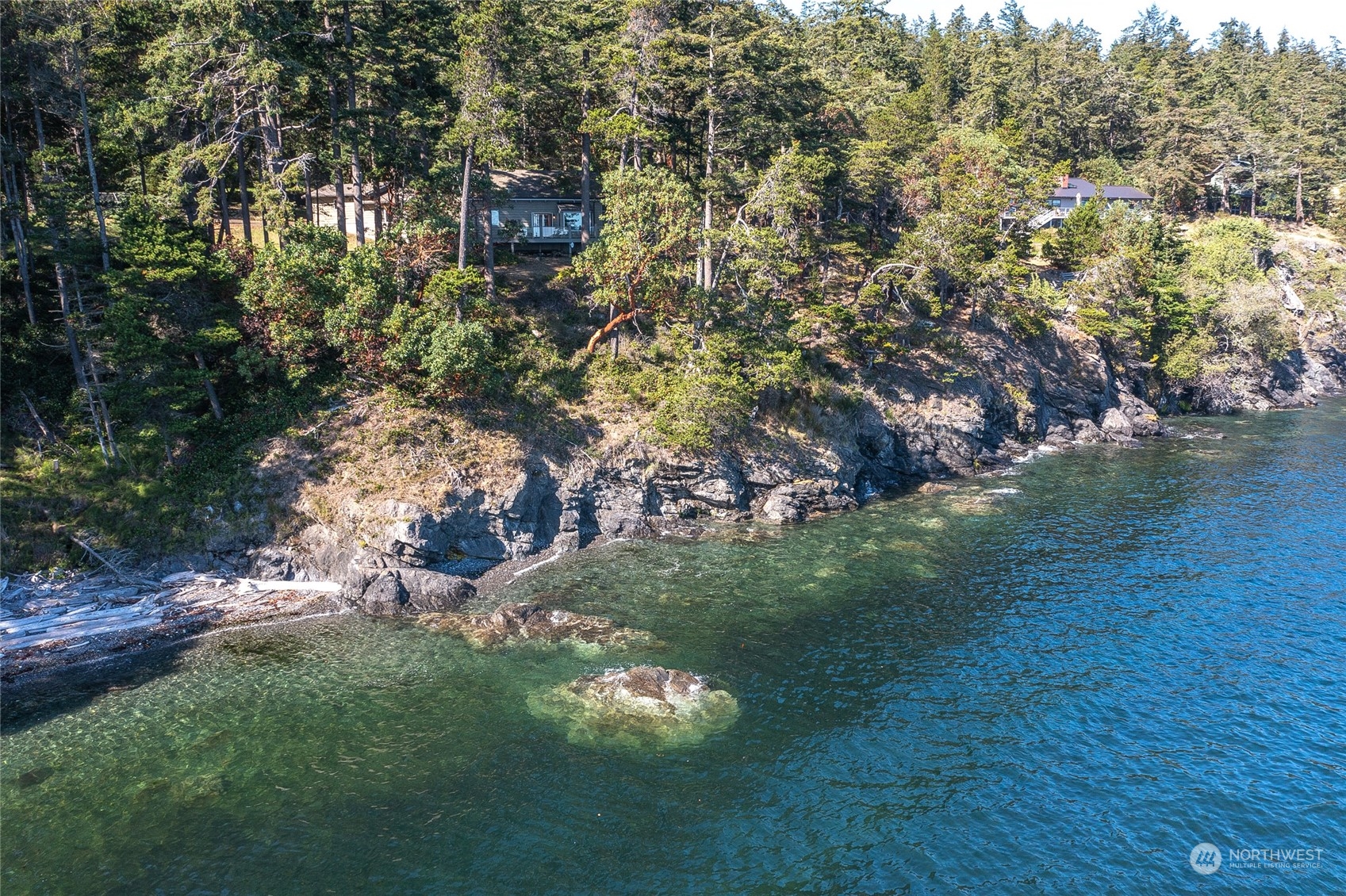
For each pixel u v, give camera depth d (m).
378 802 28.84
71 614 41.03
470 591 45.69
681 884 25.34
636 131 62.00
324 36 55.91
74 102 50.62
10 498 44.06
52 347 48.53
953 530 57.28
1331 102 176.38
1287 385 110.12
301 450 50.00
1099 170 142.38
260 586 45.25
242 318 52.81
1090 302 93.50
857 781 30.28
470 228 69.25
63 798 28.70
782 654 39.56
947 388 75.19
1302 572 49.31
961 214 78.50
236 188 70.81
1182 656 39.50
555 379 60.19
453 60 64.12
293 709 34.47
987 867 26.12
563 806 28.77
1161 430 88.19
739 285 63.28
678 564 50.62
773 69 74.81
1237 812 28.64
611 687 35.56
